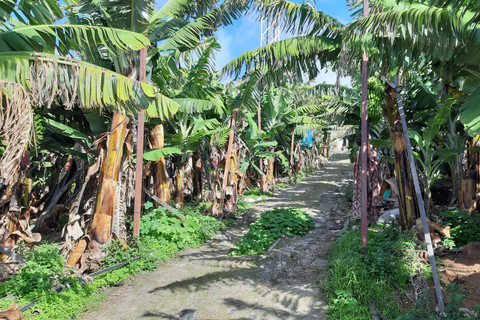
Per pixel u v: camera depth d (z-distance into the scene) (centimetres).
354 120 1272
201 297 572
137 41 494
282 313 503
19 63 395
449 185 1113
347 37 491
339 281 534
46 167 1310
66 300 532
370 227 864
